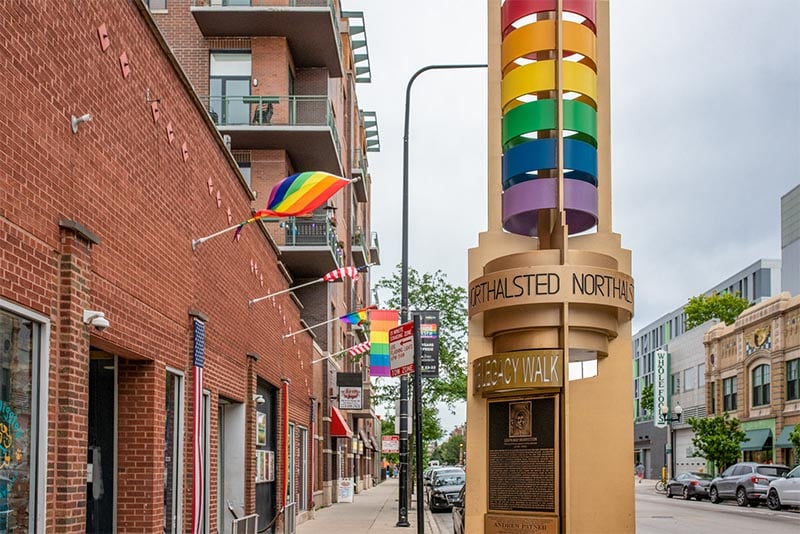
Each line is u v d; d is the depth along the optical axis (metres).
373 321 26.55
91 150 8.33
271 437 20.78
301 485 26.00
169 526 11.38
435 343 21.64
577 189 10.42
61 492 7.40
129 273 9.47
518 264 10.16
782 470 32.59
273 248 19.94
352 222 45.31
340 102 40.25
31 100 6.95
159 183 10.69
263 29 29.47
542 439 10.10
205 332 13.10
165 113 11.01
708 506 32.66
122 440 10.27
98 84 8.55
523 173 10.66
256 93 29.58
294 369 24.19
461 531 11.13
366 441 57.62
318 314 34.59
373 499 40.00
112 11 9.01
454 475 31.75
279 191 12.80
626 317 10.48
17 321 6.85
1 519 6.55
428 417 38.97
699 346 59.00
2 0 6.43
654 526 21.95
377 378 39.16
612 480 10.19
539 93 10.95
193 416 12.07
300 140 29.69
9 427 6.70
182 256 11.81
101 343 8.96
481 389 10.24
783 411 43.16
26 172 6.84
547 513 9.95
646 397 79.69
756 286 69.94
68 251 7.57
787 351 43.12
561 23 10.37
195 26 30.08
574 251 10.08
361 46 47.03
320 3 29.61
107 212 8.77
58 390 7.45
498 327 10.23
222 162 14.49
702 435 44.34
